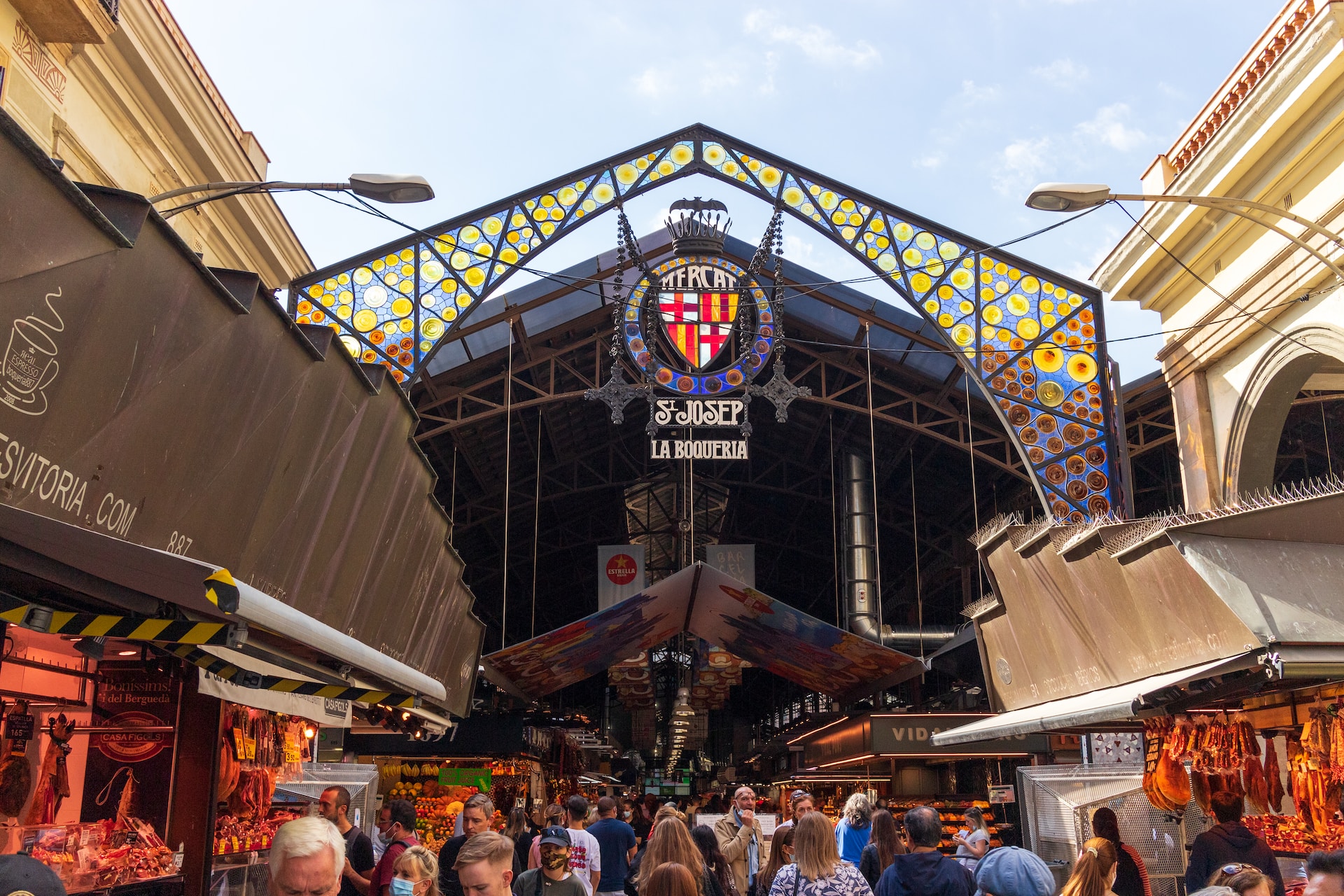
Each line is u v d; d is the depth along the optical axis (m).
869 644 16.81
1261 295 14.27
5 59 10.05
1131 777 9.40
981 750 17.42
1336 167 12.76
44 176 3.72
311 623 5.20
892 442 26.72
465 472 28.27
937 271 16.14
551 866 6.11
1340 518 6.43
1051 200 10.30
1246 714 9.10
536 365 22.72
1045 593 8.96
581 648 18.73
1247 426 15.05
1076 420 15.49
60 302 4.07
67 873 5.74
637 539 38.44
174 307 4.77
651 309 16.48
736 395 25.44
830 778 27.08
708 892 6.18
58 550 4.05
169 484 5.32
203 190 9.51
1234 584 6.18
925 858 5.70
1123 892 7.22
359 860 7.09
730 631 20.30
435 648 11.67
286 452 6.44
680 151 16.58
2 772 6.22
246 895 8.08
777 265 16.50
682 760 60.22
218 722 7.71
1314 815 7.44
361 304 15.41
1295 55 12.37
